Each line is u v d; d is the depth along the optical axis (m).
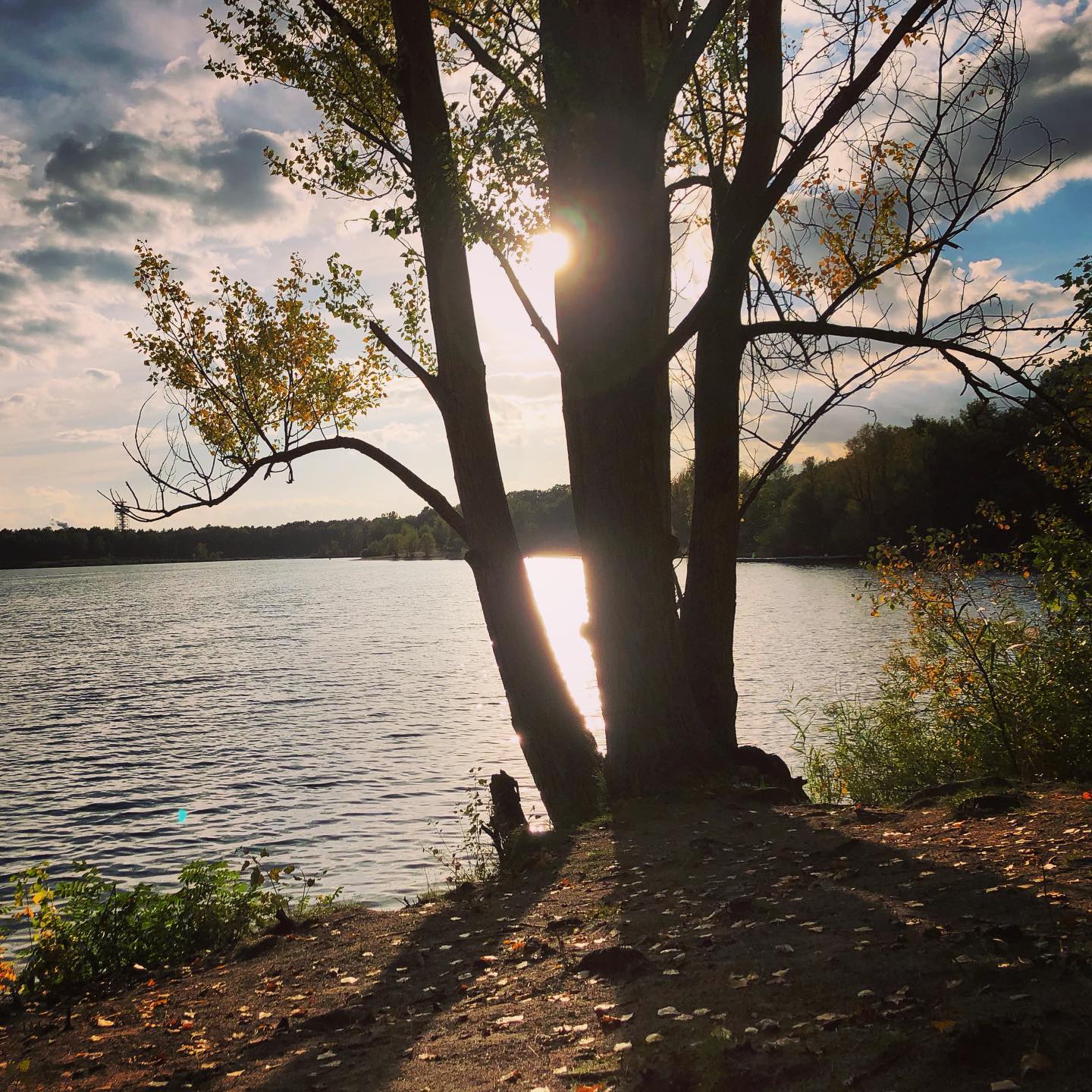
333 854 15.37
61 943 7.30
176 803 19.39
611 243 9.34
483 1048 4.30
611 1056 3.87
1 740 26.92
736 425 10.31
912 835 6.85
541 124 9.12
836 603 61.81
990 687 10.85
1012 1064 3.12
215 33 10.98
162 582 156.12
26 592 131.38
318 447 10.96
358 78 11.21
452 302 10.45
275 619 73.94
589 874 7.34
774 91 9.55
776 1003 4.06
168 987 6.63
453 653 48.41
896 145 8.70
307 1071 4.46
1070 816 6.68
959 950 4.23
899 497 62.09
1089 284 8.43
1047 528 11.03
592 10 9.20
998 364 7.93
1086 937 4.11
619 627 9.61
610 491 9.56
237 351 11.02
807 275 11.00
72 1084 4.87
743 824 7.95
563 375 10.05
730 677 10.46
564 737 10.56
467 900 7.55
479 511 10.70
